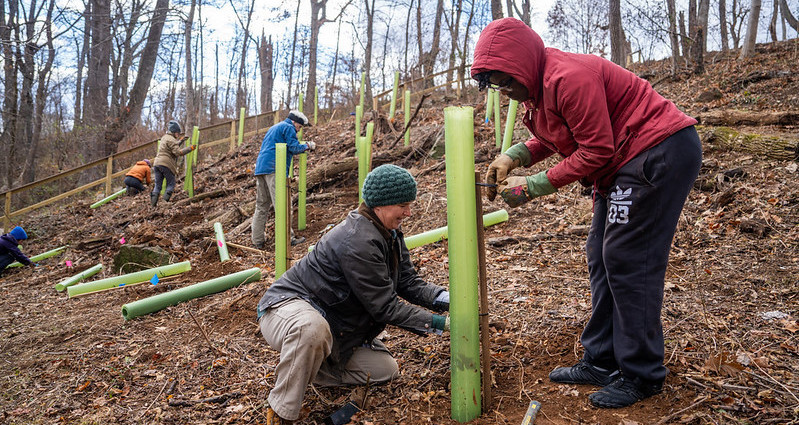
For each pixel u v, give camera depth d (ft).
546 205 18.11
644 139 6.56
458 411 7.32
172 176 30.83
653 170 6.54
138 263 19.15
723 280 11.15
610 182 7.09
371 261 7.35
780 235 12.95
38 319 15.46
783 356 7.98
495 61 6.70
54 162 62.90
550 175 6.90
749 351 8.22
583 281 12.19
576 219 16.43
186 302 14.71
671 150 6.48
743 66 35.58
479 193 7.18
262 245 20.13
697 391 7.23
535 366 8.59
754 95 27.68
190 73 52.60
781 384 7.13
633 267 6.81
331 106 63.00
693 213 15.31
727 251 12.66
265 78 96.43
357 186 25.45
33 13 69.21
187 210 28.02
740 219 13.94
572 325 9.81
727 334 8.87
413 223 18.86
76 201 43.83
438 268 14.55
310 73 75.10
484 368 7.42
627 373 7.07
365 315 8.04
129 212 31.89
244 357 10.86
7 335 14.20
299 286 7.88
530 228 16.60
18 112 51.03
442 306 8.29
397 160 26.73
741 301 10.12
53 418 9.50
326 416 8.16
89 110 58.49
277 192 11.91
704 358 8.15
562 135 7.12
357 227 7.45
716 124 22.70
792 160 17.37
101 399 9.92
